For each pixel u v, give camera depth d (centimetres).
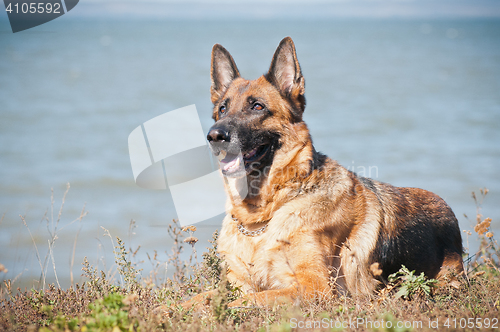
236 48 12531
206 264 450
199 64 8131
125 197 1527
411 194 587
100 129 2666
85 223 1277
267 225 508
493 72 6856
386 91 4616
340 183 520
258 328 377
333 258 499
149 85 4888
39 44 13412
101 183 1672
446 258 567
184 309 407
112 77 5806
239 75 611
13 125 2780
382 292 442
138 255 992
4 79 5381
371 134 2531
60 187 1625
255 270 503
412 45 14512
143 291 468
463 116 3089
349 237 509
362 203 524
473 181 1633
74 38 17112
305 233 487
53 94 4178
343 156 2017
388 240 520
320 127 2742
